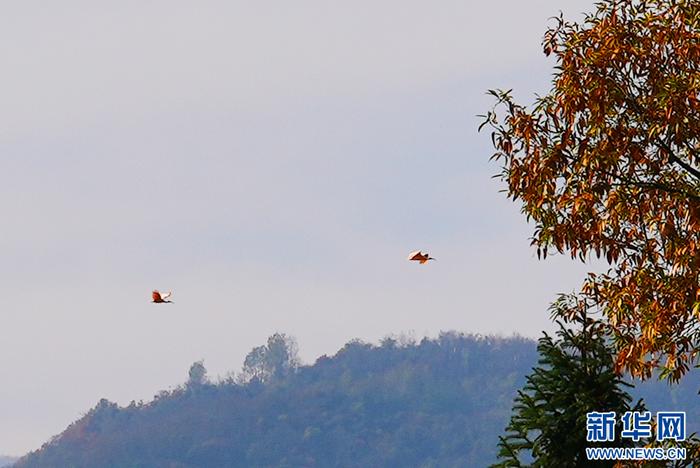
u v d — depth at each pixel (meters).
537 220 63.12
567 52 61.81
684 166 62.09
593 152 61.22
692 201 61.91
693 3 62.09
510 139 63.25
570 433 77.44
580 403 76.75
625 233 63.16
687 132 60.78
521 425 78.25
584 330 78.38
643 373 63.34
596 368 78.44
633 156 61.03
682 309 61.25
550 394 78.38
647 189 62.41
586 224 62.50
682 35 61.56
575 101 61.25
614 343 64.88
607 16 62.75
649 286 62.09
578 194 62.03
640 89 62.00
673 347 62.19
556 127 62.78
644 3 62.78
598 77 60.88
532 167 62.50
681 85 59.91
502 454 78.38
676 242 61.75
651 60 61.44
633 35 61.81
